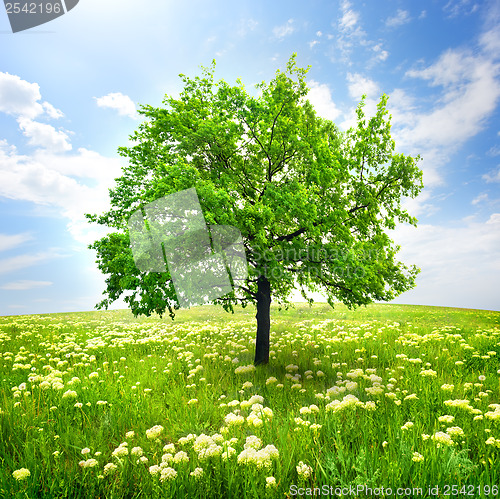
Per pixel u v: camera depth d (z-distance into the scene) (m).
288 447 3.44
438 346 8.73
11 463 3.48
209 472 3.08
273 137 8.77
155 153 9.35
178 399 5.55
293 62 8.27
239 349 10.23
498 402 4.80
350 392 5.21
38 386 5.70
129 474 3.27
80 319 20.84
